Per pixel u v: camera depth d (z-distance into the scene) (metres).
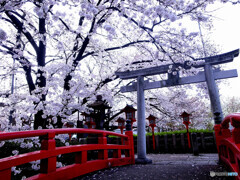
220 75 6.16
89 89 7.19
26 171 4.48
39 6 4.31
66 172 3.10
